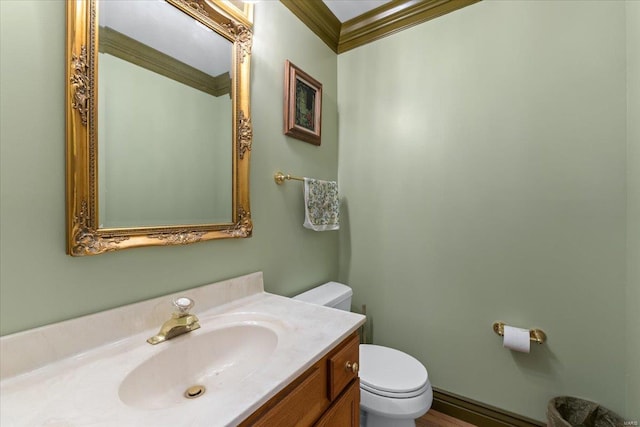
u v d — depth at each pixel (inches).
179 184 38.0
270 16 52.5
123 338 31.0
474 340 57.3
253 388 22.5
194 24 39.7
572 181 48.7
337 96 74.2
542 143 50.9
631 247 43.4
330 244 71.4
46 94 26.4
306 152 62.7
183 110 38.4
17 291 24.8
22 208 25.1
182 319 32.7
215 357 34.1
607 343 46.4
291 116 56.0
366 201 70.5
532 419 51.9
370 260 69.9
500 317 54.7
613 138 45.8
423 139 62.7
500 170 54.6
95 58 29.2
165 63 36.4
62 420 19.3
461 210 58.4
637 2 41.1
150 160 34.8
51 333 26.2
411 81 64.2
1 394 22.0
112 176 31.0
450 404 59.5
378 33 68.4
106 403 21.2
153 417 19.5
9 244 24.5
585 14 47.7
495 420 54.9
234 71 44.8
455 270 59.2
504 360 54.4
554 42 50.1
